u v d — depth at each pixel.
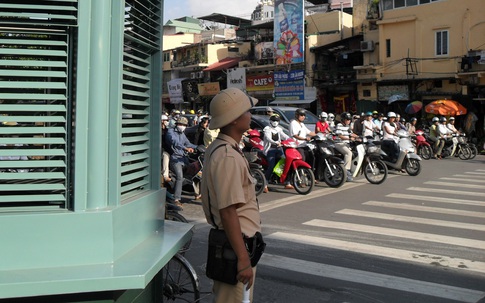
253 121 13.80
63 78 2.41
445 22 24.62
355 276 5.10
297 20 29.44
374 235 6.77
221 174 2.62
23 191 2.38
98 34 2.40
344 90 28.98
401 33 26.28
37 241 2.25
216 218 2.73
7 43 2.32
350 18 31.50
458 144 18.53
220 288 2.77
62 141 2.38
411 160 13.02
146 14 3.08
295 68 30.59
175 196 9.02
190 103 39.09
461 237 6.60
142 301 2.90
